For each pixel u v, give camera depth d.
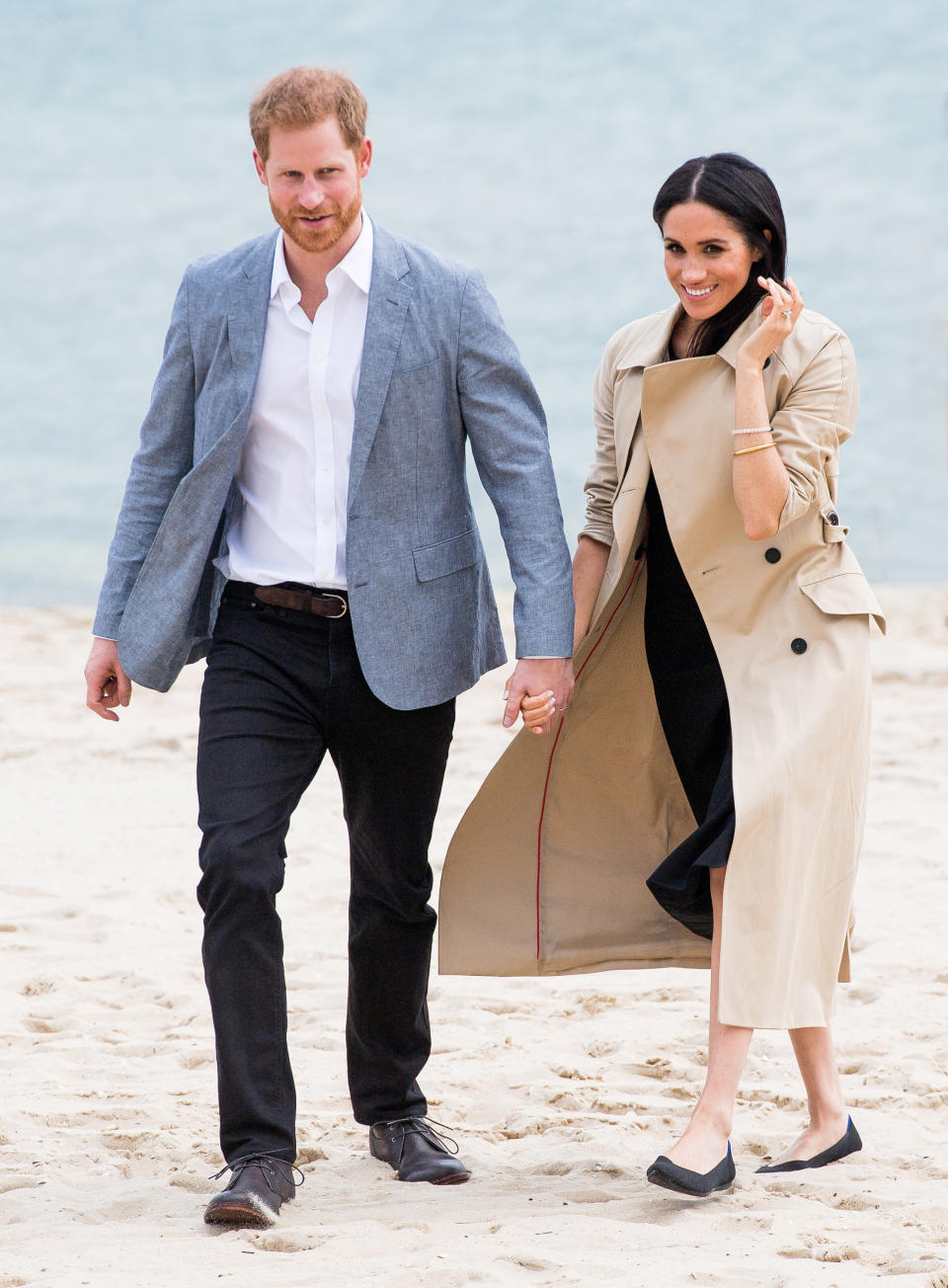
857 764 13.75
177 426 14.38
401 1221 12.88
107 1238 12.59
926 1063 16.88
